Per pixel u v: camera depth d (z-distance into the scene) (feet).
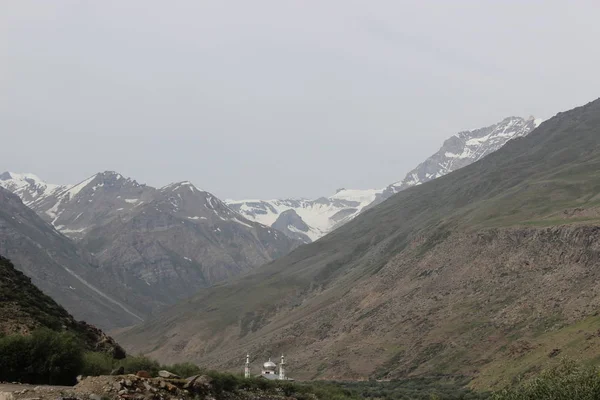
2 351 144.25
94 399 115.34
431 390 401.70
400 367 493.36
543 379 155.74
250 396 179.83
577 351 341.21
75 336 180.14
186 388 138.62
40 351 147.84
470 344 476.54
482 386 381.40
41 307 191.72
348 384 463.01
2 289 187.32
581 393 145.59
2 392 116.26
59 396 112.98
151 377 138.92
